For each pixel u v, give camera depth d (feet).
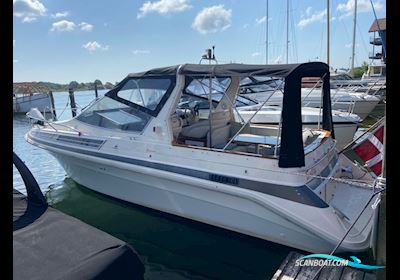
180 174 13.65
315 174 12.53
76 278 6.66
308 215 11.30
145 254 13.65
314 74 13.78
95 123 16.94
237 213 12.98
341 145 27.09
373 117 42.68
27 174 10.55
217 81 16.88
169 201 14.70
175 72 14.17
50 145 17.66
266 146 14.69
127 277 7.38
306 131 15.78
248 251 13.26
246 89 34.76
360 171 14.61
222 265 12.72
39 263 7.07
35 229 8.46
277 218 12.06
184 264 12.94
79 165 17.37
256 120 24.66
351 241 10.83
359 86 43.21
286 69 11.44
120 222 16.24
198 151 13.48
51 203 18.75
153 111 14.70
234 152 12.78
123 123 15.74
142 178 15.01
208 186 12.95
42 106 77.00
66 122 18.31
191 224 14.65
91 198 18.40
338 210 11.87
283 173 11.84
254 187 12.17
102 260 7.18
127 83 15.92
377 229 9.22
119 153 15.42
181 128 15.48
